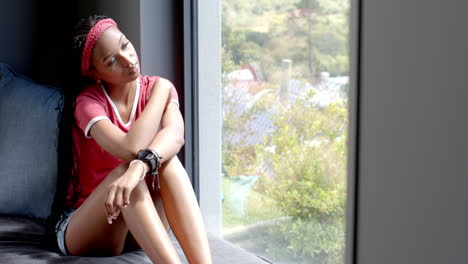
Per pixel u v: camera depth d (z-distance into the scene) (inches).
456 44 43.1
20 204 76.3
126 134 61.3
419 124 46.5
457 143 43.6
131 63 63.3
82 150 69.8
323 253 73.1
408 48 46.9
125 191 55.5
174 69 84.0
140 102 68.5
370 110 51.4
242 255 70.2
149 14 81.0
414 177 47.4
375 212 51.7
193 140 86.0
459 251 44.3
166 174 60.8
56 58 101.7
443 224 45.3
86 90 67.5
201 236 58.9
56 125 77.0
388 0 48.3
